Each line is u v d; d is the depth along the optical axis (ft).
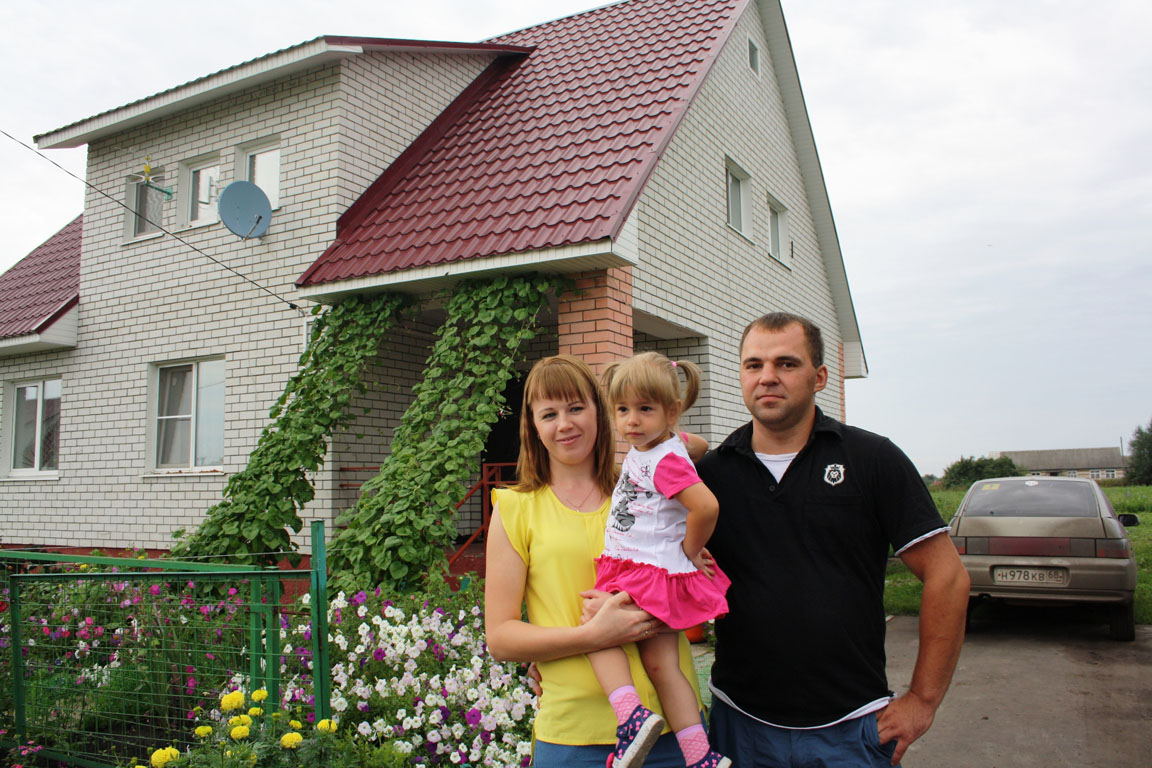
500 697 12.88
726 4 35.99
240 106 32.01
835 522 7.70
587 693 7.47
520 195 25.84
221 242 31.81
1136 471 234.17
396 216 28.04
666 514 7.81
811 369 7.97
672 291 28.84
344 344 26.25
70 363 35.83
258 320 30.55
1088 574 24.09
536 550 7.82
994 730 16.62
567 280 24.07
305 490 24.79
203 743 11.20
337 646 13.69
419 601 16.56
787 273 41.75
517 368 33.78
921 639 7.66
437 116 34.27
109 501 33.88
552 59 37.17
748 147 37.65
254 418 30.27
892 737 7.43
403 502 20.34
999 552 25.30
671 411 8.10
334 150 29.40
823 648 7.53
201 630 14.23
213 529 23.65
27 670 14.93
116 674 14.30
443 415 22.61
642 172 24.02
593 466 8.35
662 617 7.39
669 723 7.59
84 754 13.94
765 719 7.71
